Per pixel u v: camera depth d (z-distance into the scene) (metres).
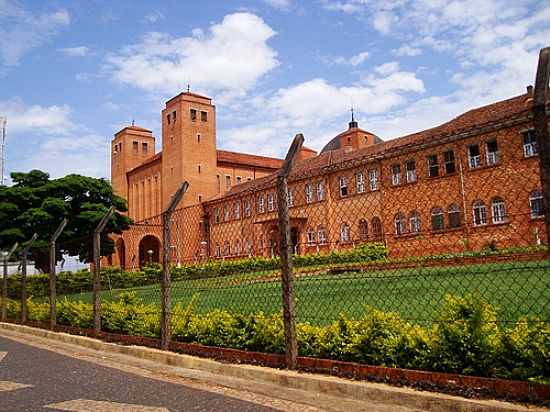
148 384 6.05
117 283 21.44
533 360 4.14
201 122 63.44
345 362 5.32
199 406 4.92
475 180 24.89
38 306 13.72
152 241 62.34
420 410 4.35
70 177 42.22
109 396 5.47
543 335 4.24
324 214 39.81
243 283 13.95
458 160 26.34
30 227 39.34
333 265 9.38
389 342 5.14
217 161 66.50
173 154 62.91
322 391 5.17
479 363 4.43
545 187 4.09
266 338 6.46
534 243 5.45
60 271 17.25
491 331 4.58
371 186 34.53
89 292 18.59
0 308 16.09
